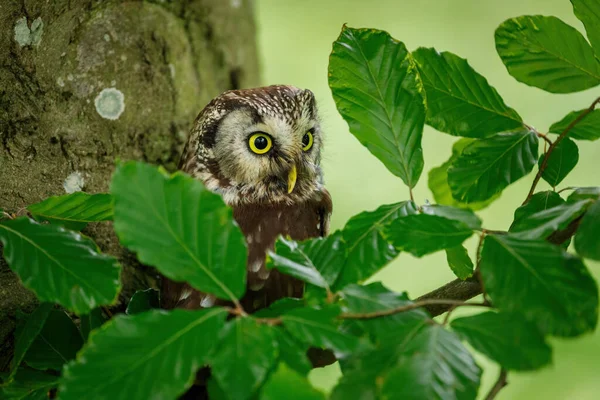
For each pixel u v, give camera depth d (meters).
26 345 1.03
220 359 0.94
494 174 1.06
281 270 0.99
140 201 0.95
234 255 0.96
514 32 1.05
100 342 0.94
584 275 0.96
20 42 1.13
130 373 0.94
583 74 1.05
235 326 0.95
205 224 0.96
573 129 1.07
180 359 0.94
